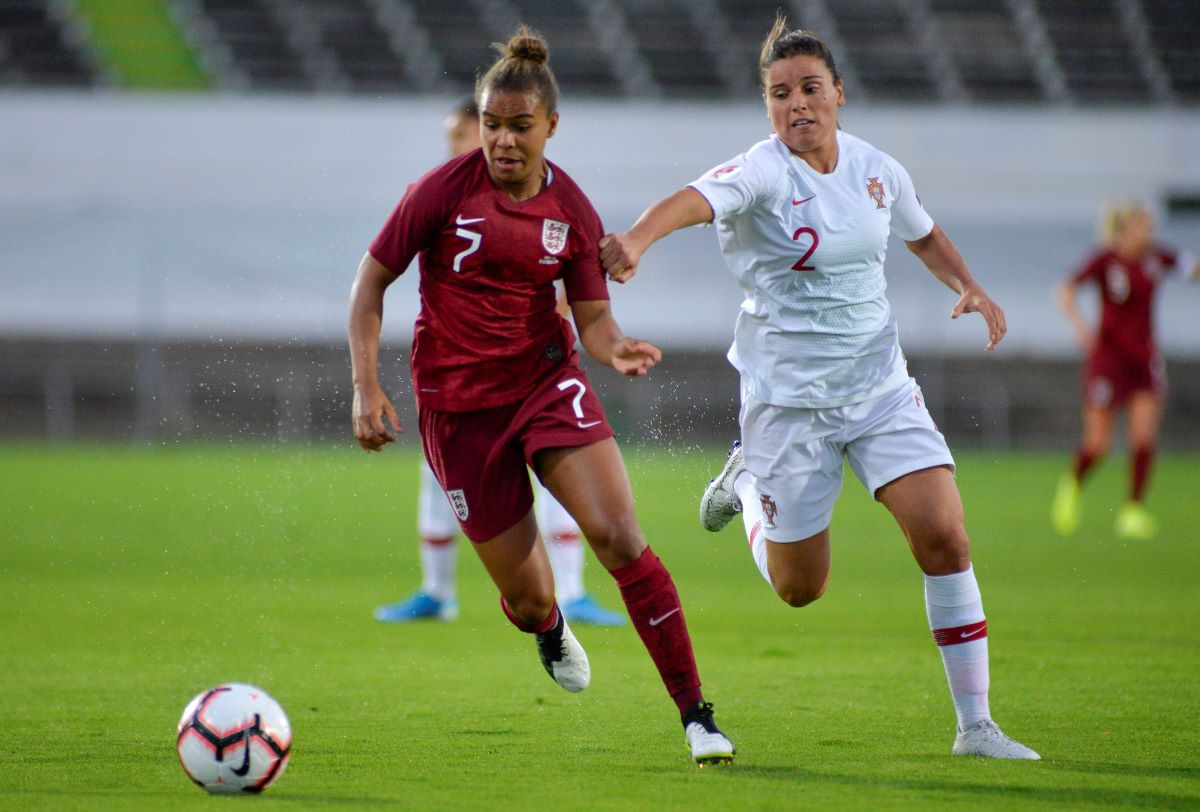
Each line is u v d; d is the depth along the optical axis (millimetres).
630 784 14180
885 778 14531
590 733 17406
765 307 17141
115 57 104188
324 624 28438
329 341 89562
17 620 28625
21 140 97062
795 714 18797
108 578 36062
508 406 16562
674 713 18922
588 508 15656
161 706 19203
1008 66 111000
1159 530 49812
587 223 16266
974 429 91875
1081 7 116625
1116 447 90875
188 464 69625
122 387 89000
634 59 108688
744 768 15125
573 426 16047
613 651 25047
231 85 103375
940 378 92062
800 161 16703
